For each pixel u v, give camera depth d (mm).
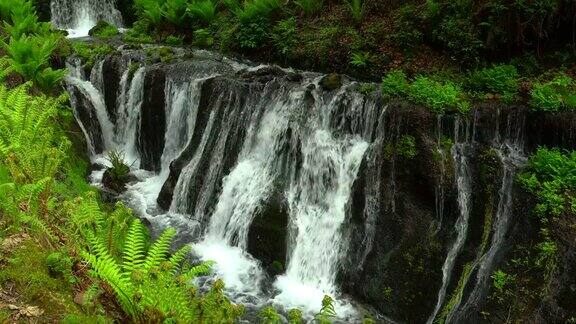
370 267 6871
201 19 13234
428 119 6922
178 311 3631
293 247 7465
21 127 6105
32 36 10922
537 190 6195
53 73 9594
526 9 8180
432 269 6508
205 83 9297
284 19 11633
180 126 9781
